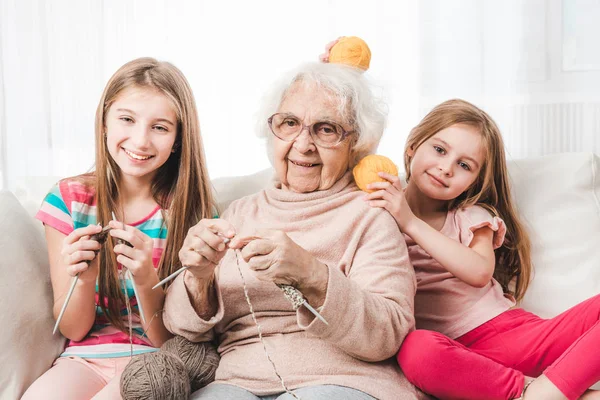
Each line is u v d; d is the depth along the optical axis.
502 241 1.51
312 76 1.26
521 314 1.47
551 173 1.62
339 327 1.05
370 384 1.08
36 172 2.19
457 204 1.58
